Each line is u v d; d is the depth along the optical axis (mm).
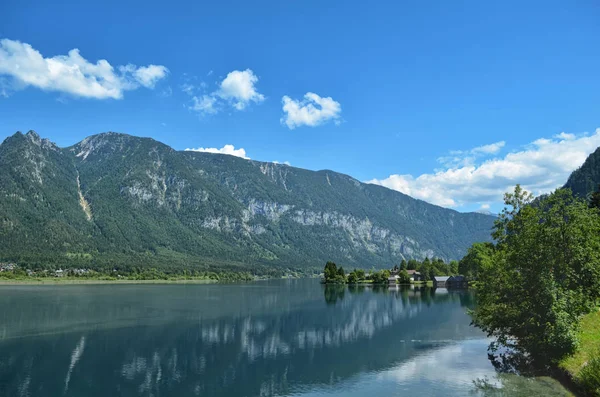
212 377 49531
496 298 51562
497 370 48938
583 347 45219
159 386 46469
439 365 51875
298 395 43188
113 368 53312
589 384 36562
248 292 182125
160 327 82312
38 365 54688
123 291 182125
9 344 66625
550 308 44969
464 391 42000
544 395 39562
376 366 52469
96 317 95500
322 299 142250
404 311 104312
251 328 81312
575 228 47000
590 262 47281
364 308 111938
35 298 139625
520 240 50312
